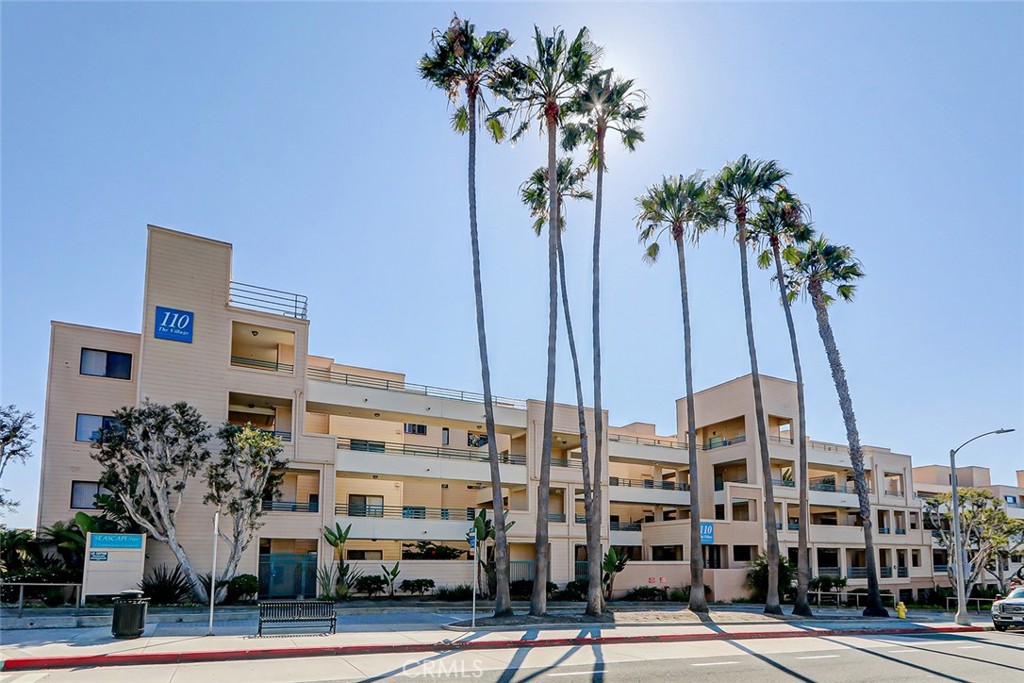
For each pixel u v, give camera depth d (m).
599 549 27.25
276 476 29.80
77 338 32.75
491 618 24.28
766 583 42.59
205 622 22.39
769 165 34.28
